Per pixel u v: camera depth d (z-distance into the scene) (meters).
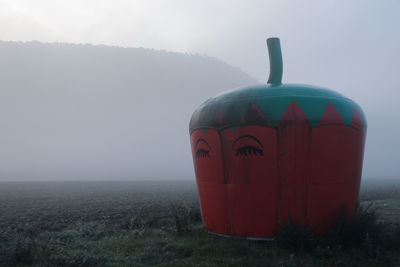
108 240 9.98
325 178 8.56
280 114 8.55
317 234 8.54
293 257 7.43
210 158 9.55
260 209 8.72
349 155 8.86
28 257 7.66
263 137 8.62
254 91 9.14
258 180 8.70
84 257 7.70
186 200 25.94
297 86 9.09
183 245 8.77
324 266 7.11
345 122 8.74
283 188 8.56
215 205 9.56
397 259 7.71
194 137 10.27
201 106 10.27
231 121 8.98
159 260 7.80
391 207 18.33
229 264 7.18
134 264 7.47
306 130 8.49
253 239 8.80
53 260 7.55
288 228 8.21
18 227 12.99
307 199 8.52
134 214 16.94
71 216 17.42
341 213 8.57
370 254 7.76
